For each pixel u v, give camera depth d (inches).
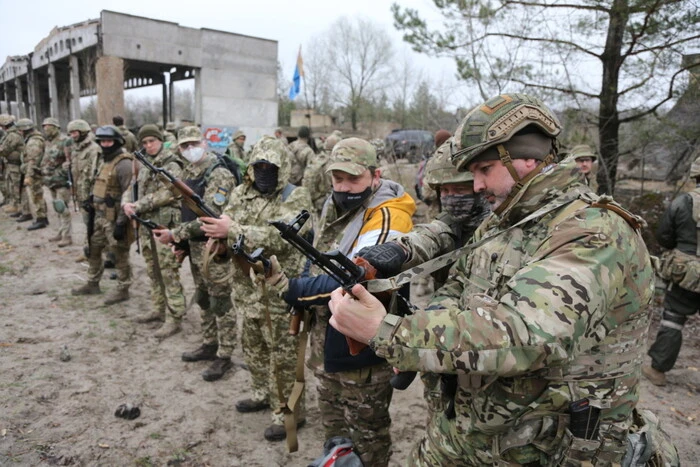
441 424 67.1
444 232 78.0
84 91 1132.5
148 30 866.8
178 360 165.3
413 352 44.9
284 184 119.4
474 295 53.3
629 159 298.7
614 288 47.1
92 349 170.4
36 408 132.0
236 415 134.3
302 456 118.6
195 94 984.9
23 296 220.8
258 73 1042.7
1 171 419.8
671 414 137.6
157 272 182.7
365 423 91.0
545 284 44.6
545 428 55.4
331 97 1658.5
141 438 122.3
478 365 43.1
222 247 119.6
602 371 53.9
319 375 95.6
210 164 155.7
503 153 53.3
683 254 143.6
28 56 1143.6
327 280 84.7
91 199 213.3
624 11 219.0
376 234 87.6
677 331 149.5
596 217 49.4
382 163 257.8
